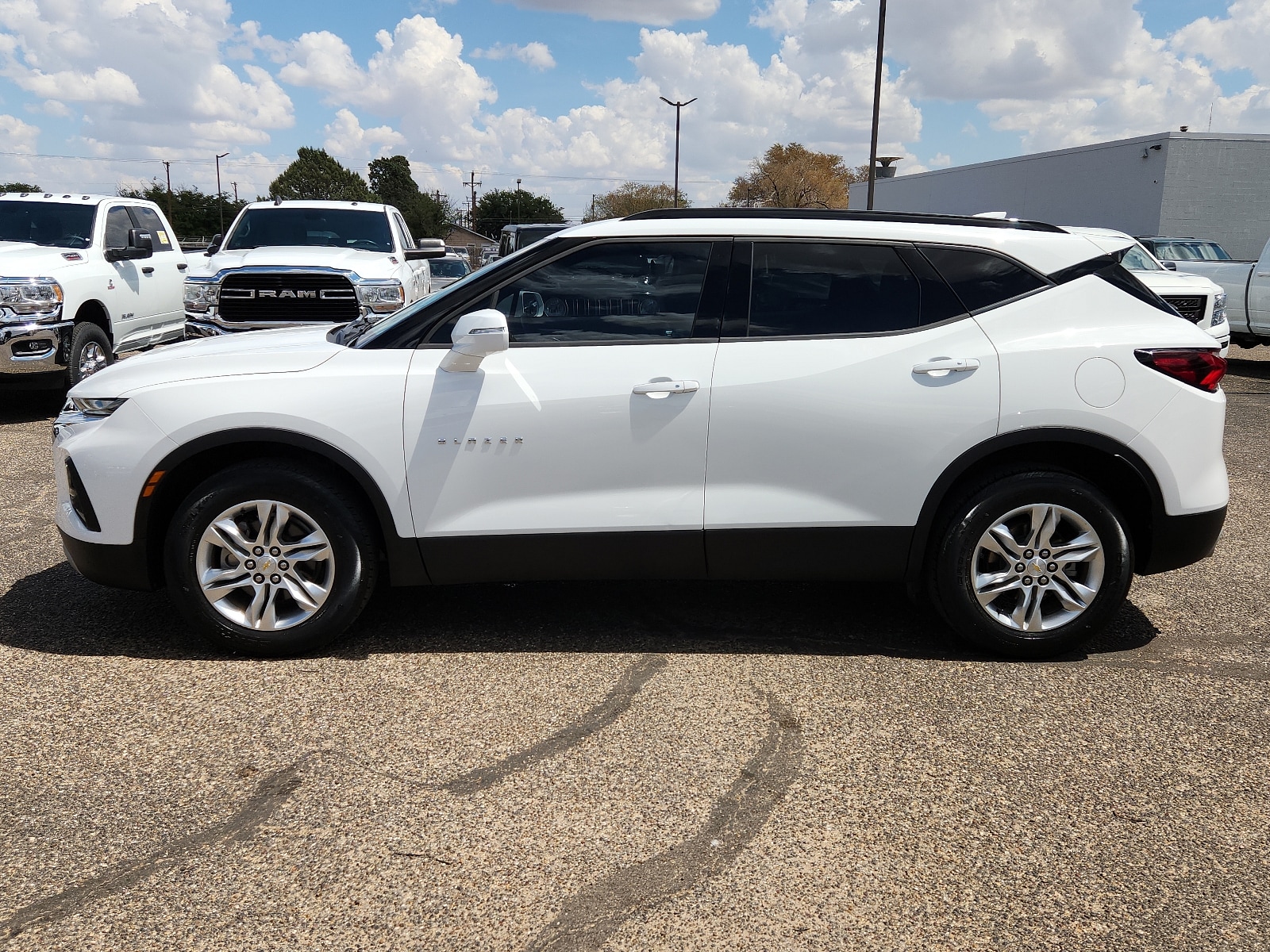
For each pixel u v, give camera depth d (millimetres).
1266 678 3678
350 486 3693
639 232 3713
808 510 3658
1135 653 3916
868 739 3160
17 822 2627
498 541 3652
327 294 8688
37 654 3727
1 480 6664
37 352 8594
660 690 3496
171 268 11055
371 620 4137
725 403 3584
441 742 3098
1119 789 2873
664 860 2504
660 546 3680
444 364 3607
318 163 112750
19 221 9617
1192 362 3672
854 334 3662
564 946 2182
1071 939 2230
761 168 76750
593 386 3582
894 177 43156
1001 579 3713
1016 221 3998
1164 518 3699
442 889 2375
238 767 2926
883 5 23469
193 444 3555
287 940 2189
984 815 2729
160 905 2301
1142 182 27484
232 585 3650
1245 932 2256
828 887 2404
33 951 2139
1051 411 3584
